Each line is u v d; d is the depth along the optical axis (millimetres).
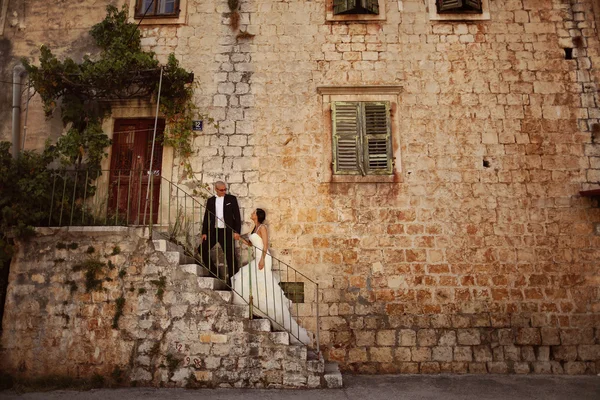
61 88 7469
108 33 8062
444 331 7113
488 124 7828
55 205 6891
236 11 8273
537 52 8109
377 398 5496
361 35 8180
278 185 7641
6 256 6316
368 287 7277
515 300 7211
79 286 6242
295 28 8211
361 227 7484
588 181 7633
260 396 5414
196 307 6055
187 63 8070
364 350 7062
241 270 6473
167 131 7762
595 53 8109
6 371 6070
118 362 5984
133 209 7746
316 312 6723
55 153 7285
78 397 5406
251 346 5906
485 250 7379
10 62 8289
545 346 7059
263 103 7934
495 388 6082
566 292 7234
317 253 7395
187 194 7207
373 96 7938
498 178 7633
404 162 7703
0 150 6719
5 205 6531
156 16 8242
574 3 8328
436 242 7414
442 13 8258
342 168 7688
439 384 6254
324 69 8047
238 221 6965
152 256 6246
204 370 5871
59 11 8484
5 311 6254
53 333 6133
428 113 7875
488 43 8141
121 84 7488
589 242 7398
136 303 6133
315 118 7875
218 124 7859
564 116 7863
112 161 7867
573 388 6121
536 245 7395
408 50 8109
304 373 5855
